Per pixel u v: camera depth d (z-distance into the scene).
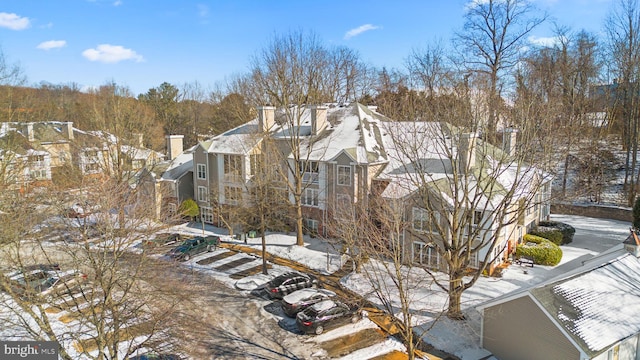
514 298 18.75
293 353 20.56
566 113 37.44
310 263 31.55
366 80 65.56
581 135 43.16
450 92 25.70
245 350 20.83
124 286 18.75
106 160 42.12
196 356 18.78
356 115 38.81
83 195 18.53
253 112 54.78
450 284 22.55
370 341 21.47
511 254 31.31
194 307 22.81
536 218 35.75
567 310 17.84
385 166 33.91
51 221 17.97
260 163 35.94
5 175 33.28
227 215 40.88
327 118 40.44
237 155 39.06
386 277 27.91
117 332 15.89
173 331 18.20
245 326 23.14
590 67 50.34
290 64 40.66
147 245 18.86
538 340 18.09
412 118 24.77
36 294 16.38
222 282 28.92
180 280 21.00
